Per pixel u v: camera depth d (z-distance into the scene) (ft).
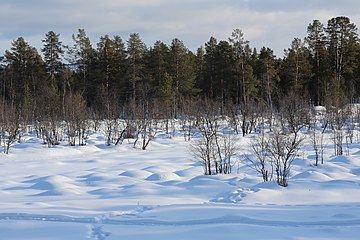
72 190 55.36
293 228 31.37
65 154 110.32
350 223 32.42
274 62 202.18
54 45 194.70
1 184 64.90
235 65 177.17
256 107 161.17
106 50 186.09
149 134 124.36
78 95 148.66
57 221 35.04
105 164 90.38
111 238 29.99
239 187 53.16
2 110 131.54
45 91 155.43
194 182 58.49
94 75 184.03
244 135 130.52
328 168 67.97
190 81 186.60
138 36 183.01
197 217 35.06
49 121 135.23
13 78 197.47
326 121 137.59
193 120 142.82
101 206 42.09
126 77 182.19
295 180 55.98
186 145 123.85
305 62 182.50
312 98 192.54
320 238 28.91
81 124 129.39
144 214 36.78
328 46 196.03
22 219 35.70
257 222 33.24
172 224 33.40
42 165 90.38
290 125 126.31
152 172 73.36
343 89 175.32
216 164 69.72
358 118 142.00
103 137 135.95
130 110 142.00
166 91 166.30
